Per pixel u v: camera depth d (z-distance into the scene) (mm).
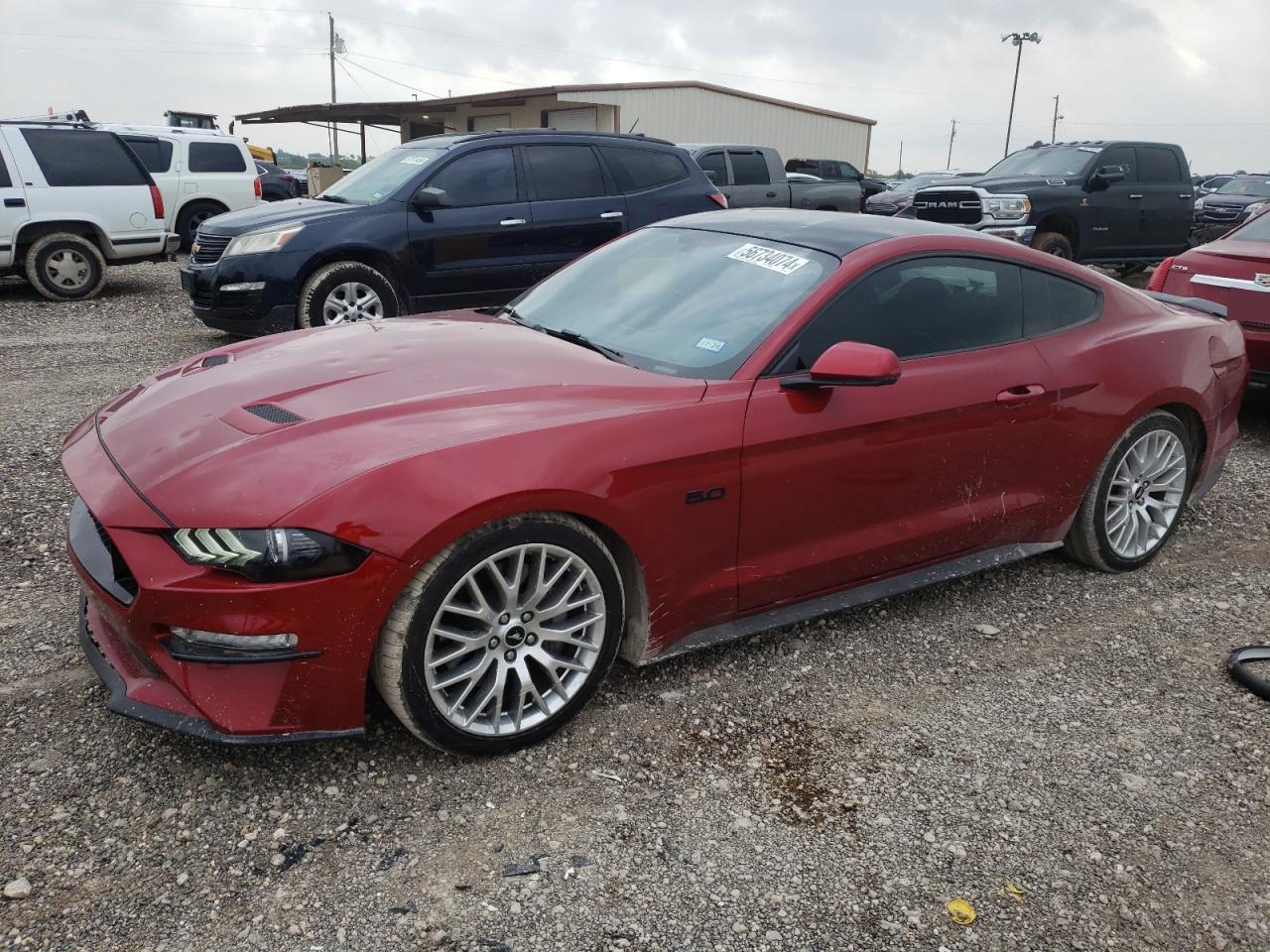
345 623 2549
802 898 2451
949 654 3703
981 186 11789
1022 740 3176
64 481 4980
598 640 3016
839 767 2980
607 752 2986
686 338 3471
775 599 3445
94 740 2906
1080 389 4004
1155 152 12805
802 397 3279
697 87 29953
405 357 3295
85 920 2258
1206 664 3723
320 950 2213
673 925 2342
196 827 2574
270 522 2475
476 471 2668
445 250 8227
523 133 8586
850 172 30312
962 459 3721
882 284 3574
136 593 2617
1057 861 2639
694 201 9227
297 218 7871
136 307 10930
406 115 35094
